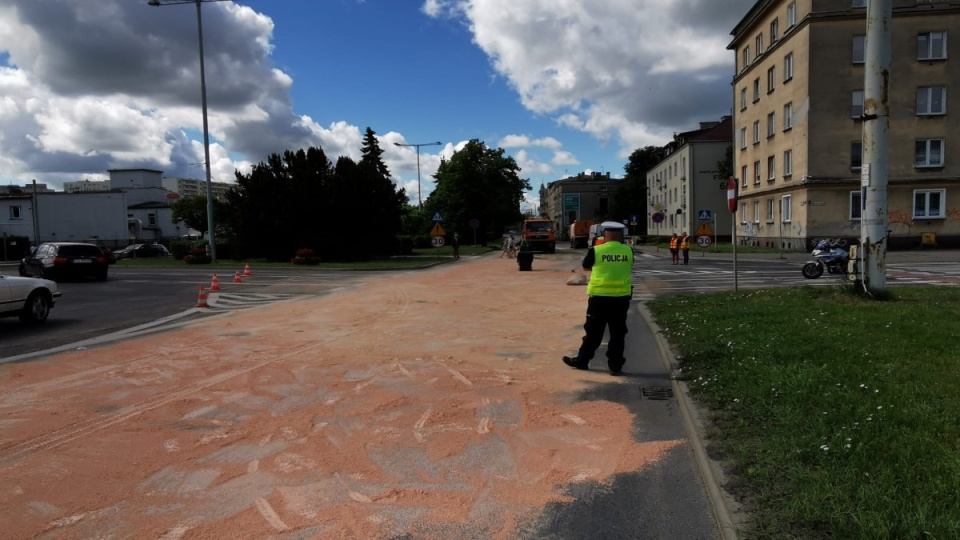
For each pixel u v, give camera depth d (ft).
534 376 22.13
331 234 113.60
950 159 103.60
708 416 16.11
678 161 195.62
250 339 30.40
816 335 24.25
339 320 37.01
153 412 17.95
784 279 62.34
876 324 26.22
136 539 10.59
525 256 84.02
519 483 12.86
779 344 22.95
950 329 24.38
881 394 15.92
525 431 16.10
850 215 105.60
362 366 23.85
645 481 12.92
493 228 241.14
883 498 10.25
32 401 19.21
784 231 117.19
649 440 15.40
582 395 19.61
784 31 116.98
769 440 13.61
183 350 27.58
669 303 39.96
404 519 11.27
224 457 14.38
